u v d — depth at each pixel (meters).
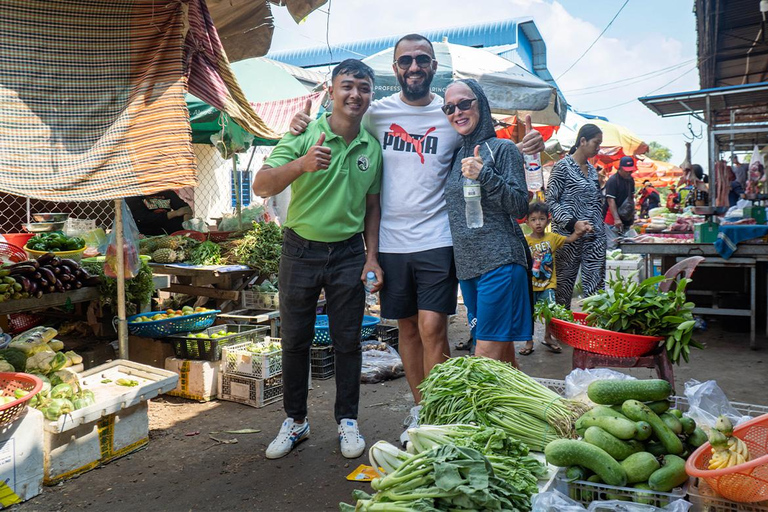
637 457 1.88
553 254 5.86
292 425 3.61
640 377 4.12
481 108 3.20
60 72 3.44
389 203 3.43
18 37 3.33
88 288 4.74
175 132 3.57
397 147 3.40
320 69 14.65
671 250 6.49
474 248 3.07
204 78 3.92
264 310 5.86
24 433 2.98
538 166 3.38
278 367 4.55
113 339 5.21
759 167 8.35
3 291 4.06
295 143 3.29
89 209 7.61
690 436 2.05
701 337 6.70
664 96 6.99
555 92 7.21
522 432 2.13
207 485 3.14
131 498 3.00
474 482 1.62
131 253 4.44
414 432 1.96
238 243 6.25
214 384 4.60
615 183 7.95
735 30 9.51
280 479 3.21
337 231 3.34
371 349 5.61
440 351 3.41
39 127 3.38
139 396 3.54
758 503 1.68
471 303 3.27
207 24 3.87
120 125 3.56
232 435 3.86
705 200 8.21
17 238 5.41
